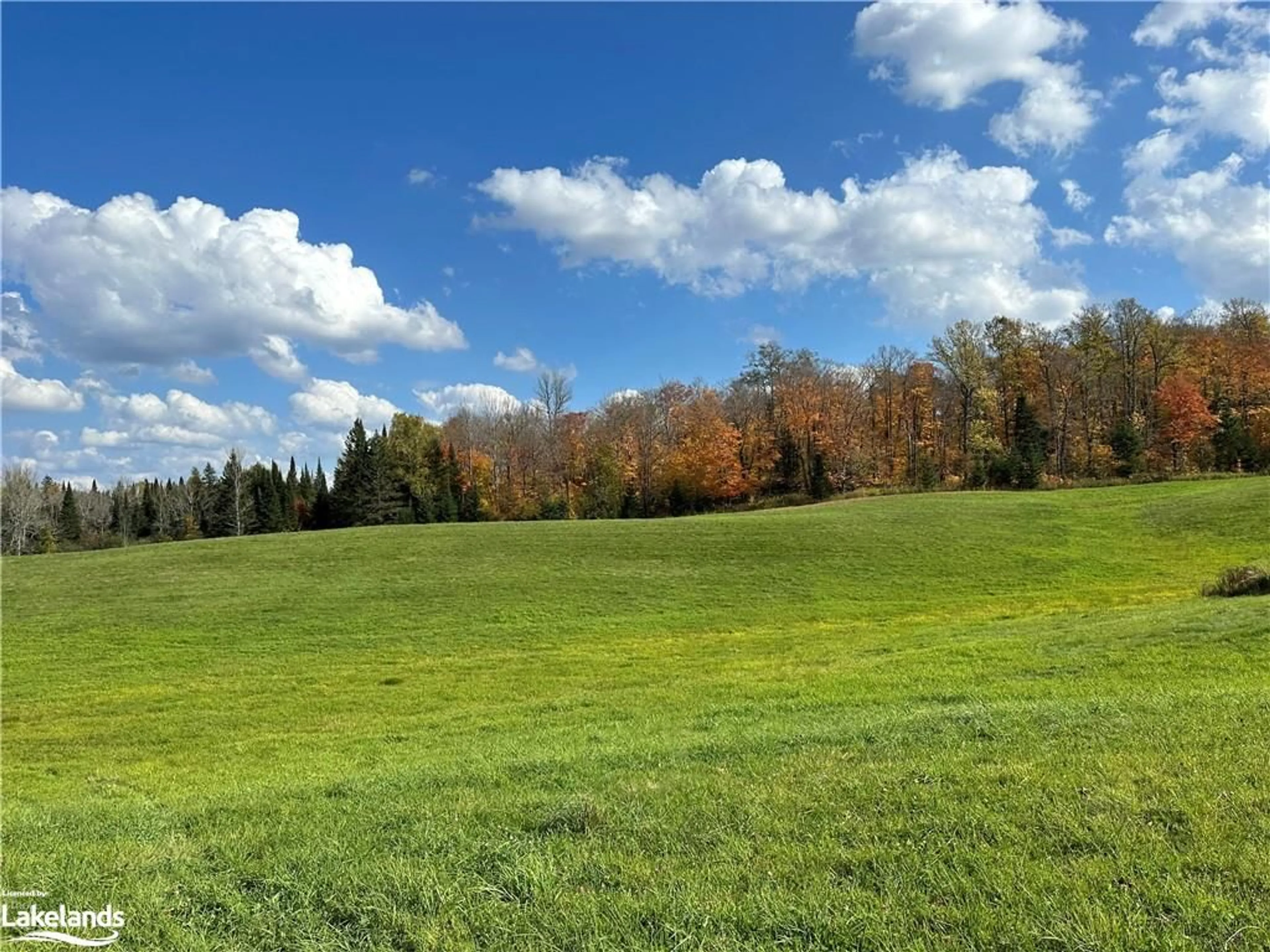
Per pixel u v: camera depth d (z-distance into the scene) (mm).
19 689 18844
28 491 83125
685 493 75312
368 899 4719
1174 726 7285
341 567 34344
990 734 7762
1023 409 70938
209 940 4418
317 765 11234
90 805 8922
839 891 4379
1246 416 69125
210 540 44188
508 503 80188
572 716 13438
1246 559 32156
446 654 21781
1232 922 3756
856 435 77875
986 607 25828
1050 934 3762
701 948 3920
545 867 5000
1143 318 74312
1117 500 50031
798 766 7098
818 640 21000
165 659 21688
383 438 82000
